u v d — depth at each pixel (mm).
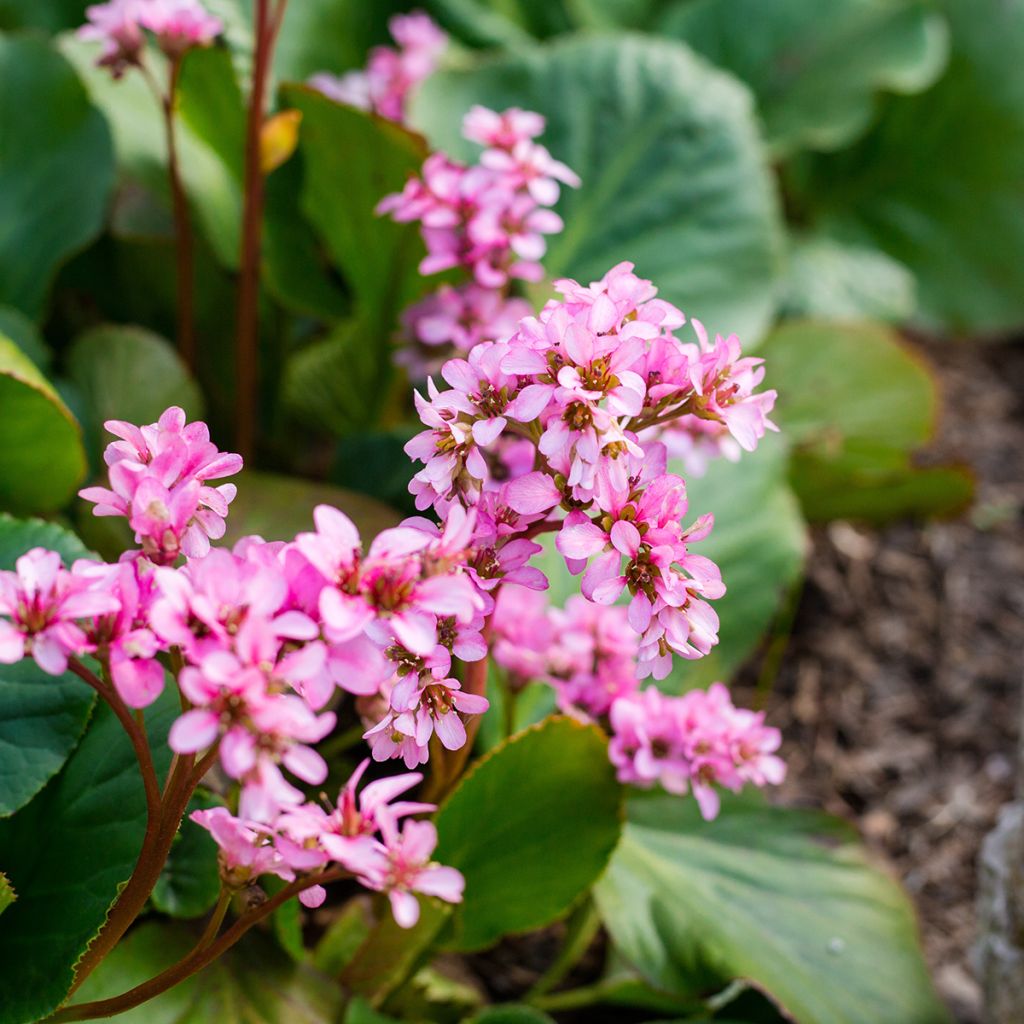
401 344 701
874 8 1045
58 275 809
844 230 1151
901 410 916
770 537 747
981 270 1136
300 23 856
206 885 528
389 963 549
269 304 835
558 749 529
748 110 850
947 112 1139
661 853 625
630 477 437
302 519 614
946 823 815
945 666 908
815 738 854
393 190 698
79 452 592
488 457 498
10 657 394
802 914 618
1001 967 634
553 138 817
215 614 397
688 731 548
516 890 551
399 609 402
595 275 795
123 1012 486
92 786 511
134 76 819
